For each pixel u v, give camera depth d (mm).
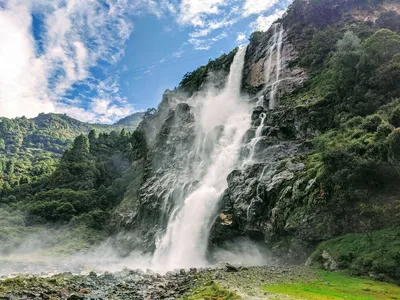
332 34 61781
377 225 24922
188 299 16672
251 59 84625
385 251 21062
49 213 98938
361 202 26625
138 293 20688
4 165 184875
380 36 42344
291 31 74625
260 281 19719
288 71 68000
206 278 22516
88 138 152875
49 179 124562
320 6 70875
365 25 58469
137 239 71812
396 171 25375
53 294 20547
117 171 127250
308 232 30266
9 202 117562
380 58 40594
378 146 27031
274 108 56625
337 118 42750
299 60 67875
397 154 24516
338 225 28328
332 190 29406
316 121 46594
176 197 61906
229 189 45250
